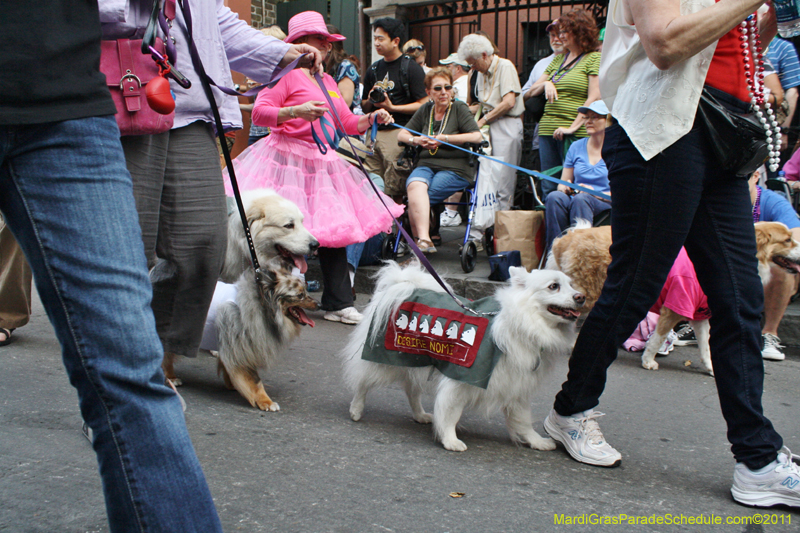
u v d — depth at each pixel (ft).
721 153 7.08
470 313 8.95
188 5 7.61
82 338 4.16
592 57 19.24
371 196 15.74
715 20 6.41
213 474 7.58
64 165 4.13
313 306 10.32
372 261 19.77
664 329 13.04
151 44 6.68
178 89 7.78
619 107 7.59
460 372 8.60
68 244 4.13
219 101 8.59
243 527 6.37
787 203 14.11
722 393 7.56
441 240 23.24
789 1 7.02
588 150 16.96
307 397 10.89
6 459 7.72
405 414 10.39
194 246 8.34
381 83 20.21
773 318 14.06
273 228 11.66
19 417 9.11
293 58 9.29
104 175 4.27
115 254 4.25
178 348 9.04
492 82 21.08
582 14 19.31
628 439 9.48
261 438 8.87
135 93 6.81
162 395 4.39
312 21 14.28
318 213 14.97
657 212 7.34
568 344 8.79
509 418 9.07
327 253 15.70
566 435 8.70
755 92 7.20
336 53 19.48
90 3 4.37
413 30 29.35
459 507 7.07
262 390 10.29
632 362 13.85
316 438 9.01
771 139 7.23
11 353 12.24
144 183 7.52
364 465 8.13
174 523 4.28
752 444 7.36
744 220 7.48
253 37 9.34
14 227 4.26
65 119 4.09
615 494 7.61
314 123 14.88
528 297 8.50
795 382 12.40
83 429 8.27
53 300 4.18
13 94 3.92
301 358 13.09
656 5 6.66
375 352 9.49
